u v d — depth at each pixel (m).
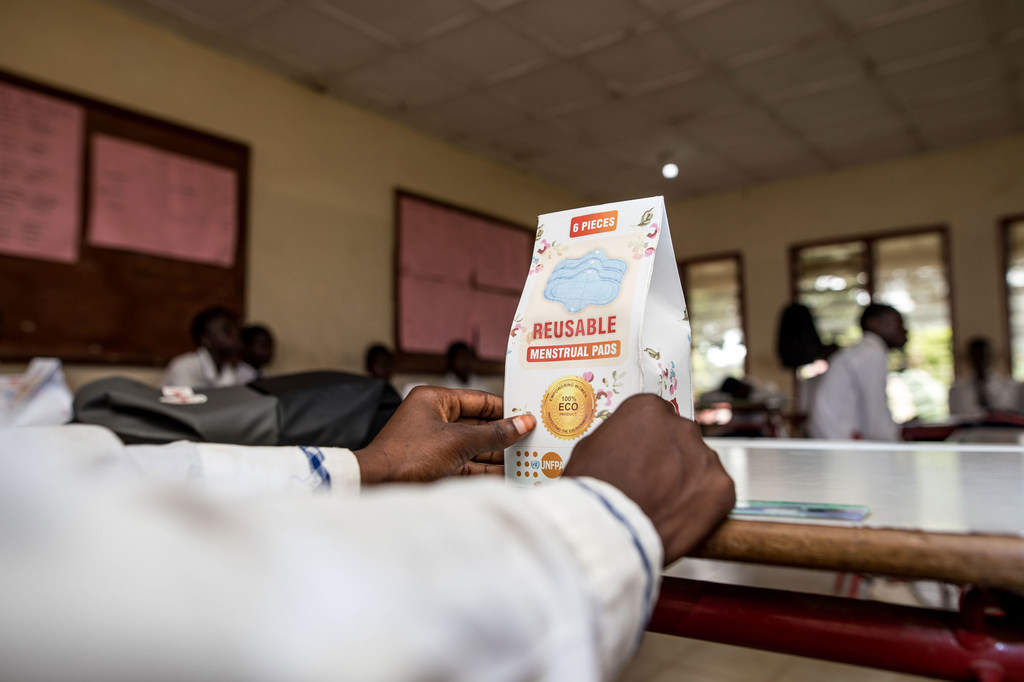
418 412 0.54
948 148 5.63
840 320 6.09
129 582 0.13
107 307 3.38
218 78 3.93
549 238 0.58
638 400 0.41
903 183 5.86
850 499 0.47
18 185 3.11
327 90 4.48
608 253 0.54
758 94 4.57
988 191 5.51
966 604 0.41
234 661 0.13
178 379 3.32
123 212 3.46
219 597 0.13
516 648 0.19
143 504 0.15
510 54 4.02
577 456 0.40
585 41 3.88
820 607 0.46
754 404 4.34
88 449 0.33
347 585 0.15
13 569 0.12
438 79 4.34
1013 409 4.84
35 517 0.13
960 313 5.57
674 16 3.64
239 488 0.43
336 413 0.84
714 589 0.50
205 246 3.80
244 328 3.84
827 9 3.60
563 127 5.11
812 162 5.93
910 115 4.96
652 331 0.52
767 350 6.36
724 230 6.67
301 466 0.46
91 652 0.12
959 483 0.54
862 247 6.02
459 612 0.17
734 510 0.43
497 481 0.25
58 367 1.59
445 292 5.26
